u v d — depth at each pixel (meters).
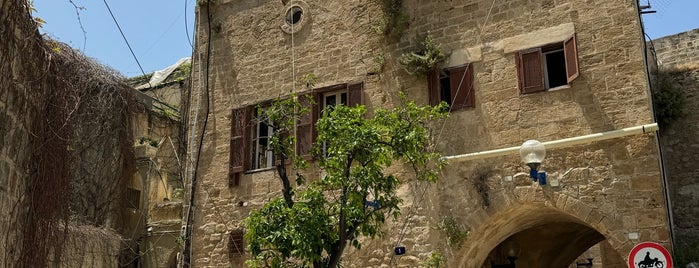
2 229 7.41
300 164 9.60
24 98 8.04
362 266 12.84
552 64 12.49
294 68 14.80
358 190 9.16
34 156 8.48
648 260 8.08
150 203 21.05
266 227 8.64
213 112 15.62
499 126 12.05
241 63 15.58
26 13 8.12
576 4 11.85
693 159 14.52
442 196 12.30
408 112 9.67
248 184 14.59
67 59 10.93
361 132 8.86
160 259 20.00
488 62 12.48
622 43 11.30
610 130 11.02
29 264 8.16
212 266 14.46
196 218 15.03
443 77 13.23
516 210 11.84
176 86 26.45
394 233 12.66
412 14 13.55
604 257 20.64
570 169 11.23
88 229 12.06
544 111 11.69
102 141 16.69
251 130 15.04
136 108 18.28
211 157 15.27
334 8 14.65
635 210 10.54
